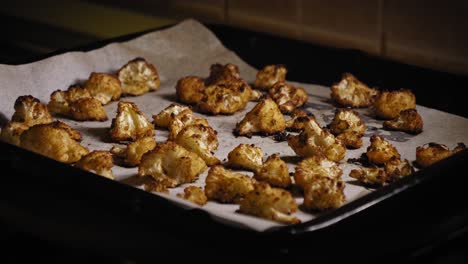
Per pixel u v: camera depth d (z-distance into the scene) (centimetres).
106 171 76
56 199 67
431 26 98
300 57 102
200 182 77
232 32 107
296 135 85
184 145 81
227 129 89
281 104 93
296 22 109
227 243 58
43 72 95
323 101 96
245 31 106
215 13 118
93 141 87
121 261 60
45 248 66
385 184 75
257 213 69
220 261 58
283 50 103
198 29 107
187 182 77
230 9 116
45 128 81
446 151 79
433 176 67
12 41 139
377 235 61
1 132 85
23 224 65
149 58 103
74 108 92
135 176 78
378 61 97
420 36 99
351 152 84
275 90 95
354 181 77
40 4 135
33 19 137
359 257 58
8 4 139
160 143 81
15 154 71
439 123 89
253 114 88
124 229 62
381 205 63
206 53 106
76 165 78
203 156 81
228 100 93
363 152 83
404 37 100
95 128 90
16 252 68
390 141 86
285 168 75
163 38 105
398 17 100
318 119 91
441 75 93
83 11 132
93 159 77
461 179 69
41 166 69
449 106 91
